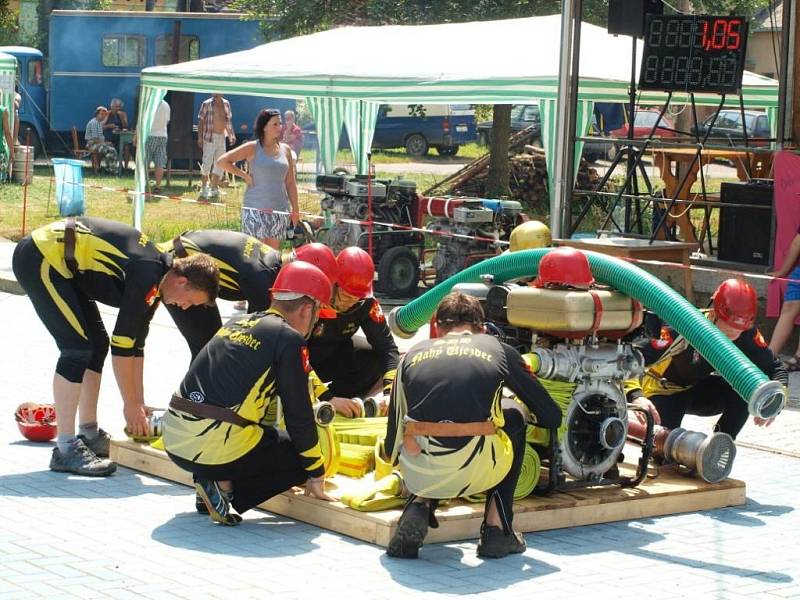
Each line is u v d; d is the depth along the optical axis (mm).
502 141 22781
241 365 5805
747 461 7766
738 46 12352
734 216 12758
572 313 5855
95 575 5160
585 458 6227
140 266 6641
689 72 12633
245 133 30984
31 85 31375
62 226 6707
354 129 19219
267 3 27969
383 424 6777
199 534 5809
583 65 14492
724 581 5355
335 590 5059
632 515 6340
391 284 14383
